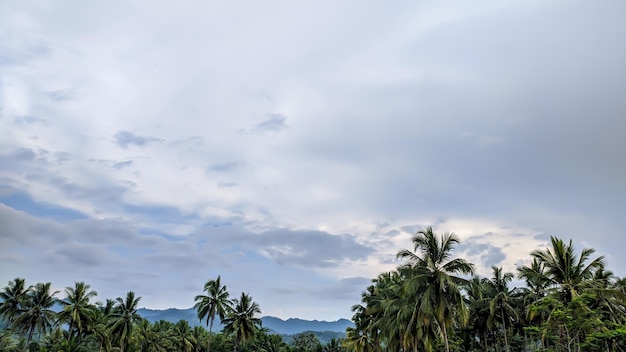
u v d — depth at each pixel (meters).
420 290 36.66
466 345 63.72
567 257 38.88
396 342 45.22
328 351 103.56
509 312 59.09
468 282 36.19
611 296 37.31
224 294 77.25
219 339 104.06
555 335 43.38
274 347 101.62
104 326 68.38
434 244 36.75
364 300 54.19
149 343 81.62
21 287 69.25
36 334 72.00
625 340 32.78
